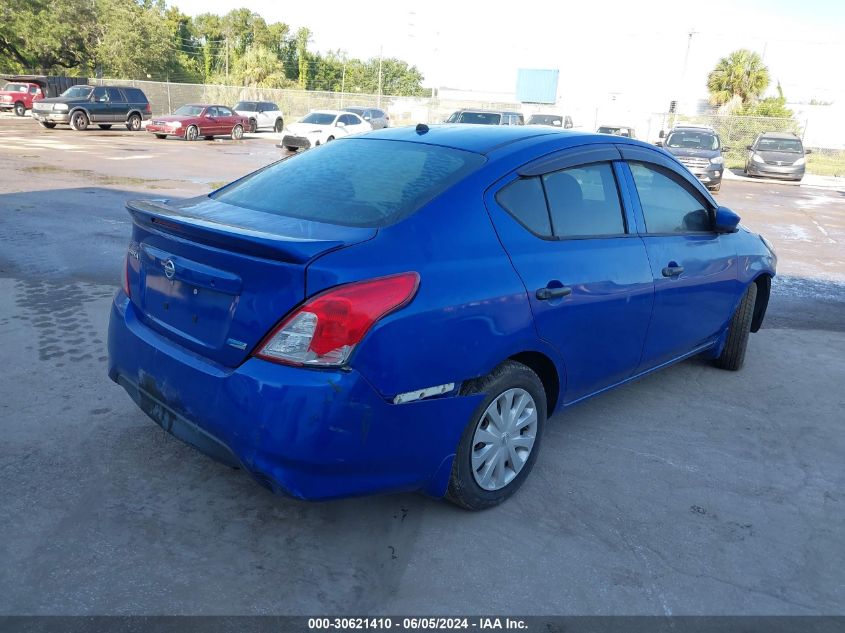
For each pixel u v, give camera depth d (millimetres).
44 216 9508
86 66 49469
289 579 2666
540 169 3314
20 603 2455
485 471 3078
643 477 3596
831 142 39469
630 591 2713
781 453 3959
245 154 22250
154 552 2773
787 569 2912
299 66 73312
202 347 2730
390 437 2600
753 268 4902
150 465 3395
